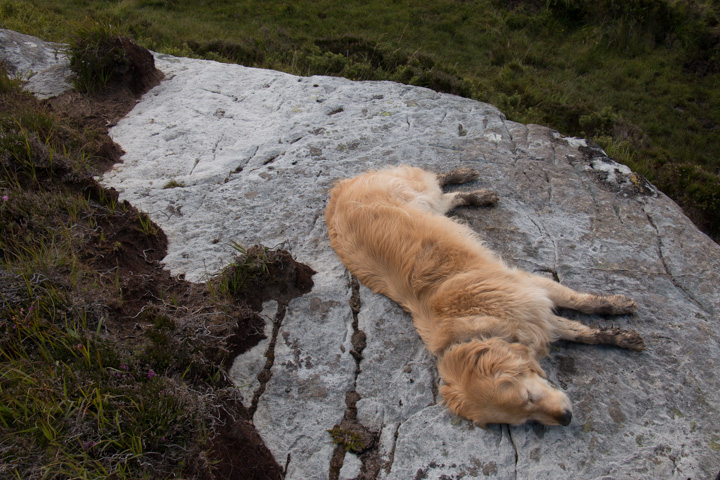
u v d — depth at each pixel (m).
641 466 1.45
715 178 3.08
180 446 1.40
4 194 1.77
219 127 2.45
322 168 2.21
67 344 1.47
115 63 2.59
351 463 1.49
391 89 2.68
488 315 1.60
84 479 1.31
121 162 2.25
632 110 4.34
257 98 2.64
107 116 2.49
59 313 1.53
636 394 1.56
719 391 1.57
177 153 2.30
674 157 3.71
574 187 2.12
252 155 2.29
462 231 1.82
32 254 1.64
